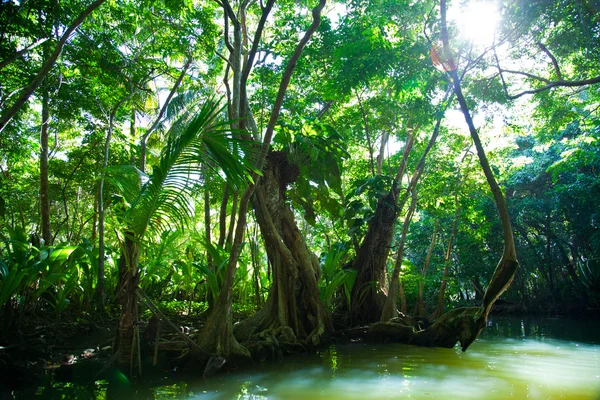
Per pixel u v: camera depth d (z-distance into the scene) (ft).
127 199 17.39
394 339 31.96
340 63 32.12
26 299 26.13
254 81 42.65
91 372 19.54
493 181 25.18
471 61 32.42
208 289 34.17
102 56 34.27
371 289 38.14
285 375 20.31
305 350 27.14
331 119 48.67
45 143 37.70
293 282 29.35
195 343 21.26
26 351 20.34
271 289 29.17
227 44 30.37
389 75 32.24
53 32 30.68
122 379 18.70
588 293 67.67
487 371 21.42
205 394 16.65
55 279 22.80
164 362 21.66
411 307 61.41
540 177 73.77
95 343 24.63
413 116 35.35
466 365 23.08
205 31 35.12
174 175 16.67
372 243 39.14
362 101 44.91
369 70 30.48
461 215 47.32
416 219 69.77
